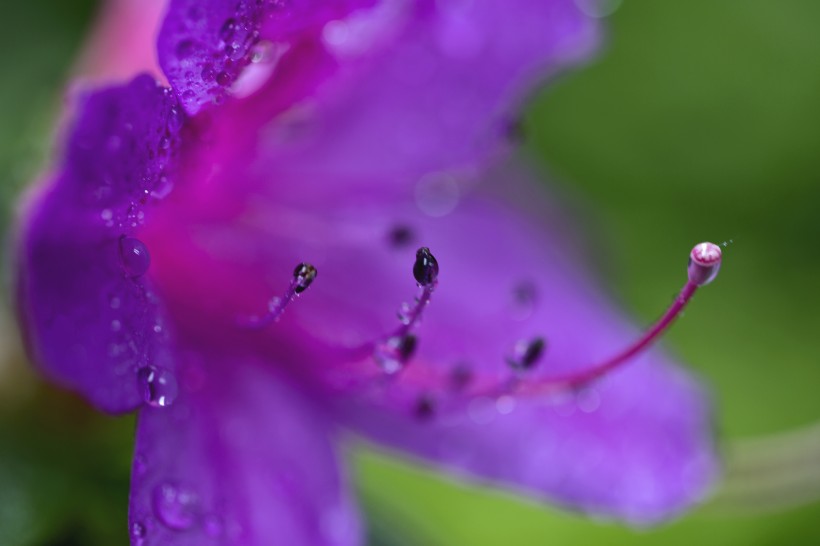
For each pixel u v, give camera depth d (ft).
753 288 0.79
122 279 0.50
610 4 0.61
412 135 0.58
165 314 0.53
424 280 0.51
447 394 0.55
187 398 0.53
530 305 0.60
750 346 0.78
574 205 0.64
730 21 0.81
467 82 0.59
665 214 0.81
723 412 0.77
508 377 0.54
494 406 0.57
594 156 0.80
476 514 0.72
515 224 0.61
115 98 0.50
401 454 0.56
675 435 0.59
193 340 0.55
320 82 0.55
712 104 0.81
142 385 0.50
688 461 0.59
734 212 0.81
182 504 0.51
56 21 0.69
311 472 0.55
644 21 0.81
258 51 0.52
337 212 0.57
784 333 0.79
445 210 0.60
